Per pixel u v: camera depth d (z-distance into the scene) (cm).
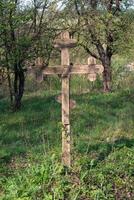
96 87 2439
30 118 1661
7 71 1766
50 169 908
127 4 2188
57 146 1216
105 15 2048
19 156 1168
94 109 1756
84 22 2047
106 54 2264
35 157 1115
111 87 2316
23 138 1371
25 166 1059
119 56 2512
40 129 1452
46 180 876
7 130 1475
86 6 2052
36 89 2427
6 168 1050
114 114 1698
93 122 1550
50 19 1805
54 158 990
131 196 849
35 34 1722
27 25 1738
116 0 2166
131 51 2273
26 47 1680
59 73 974
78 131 1422
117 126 1462
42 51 1717
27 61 1714
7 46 1661
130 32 2202
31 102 2023
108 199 825
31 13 1684
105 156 1081
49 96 2161
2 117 1697
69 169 938
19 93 1852
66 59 972
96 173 917
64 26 1828
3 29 1598
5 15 1599
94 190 837
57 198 813
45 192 834
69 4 1983
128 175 934
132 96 2038
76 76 2477
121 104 1898
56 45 973
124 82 2445
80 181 869
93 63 970
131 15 2192
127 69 2567
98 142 1242
